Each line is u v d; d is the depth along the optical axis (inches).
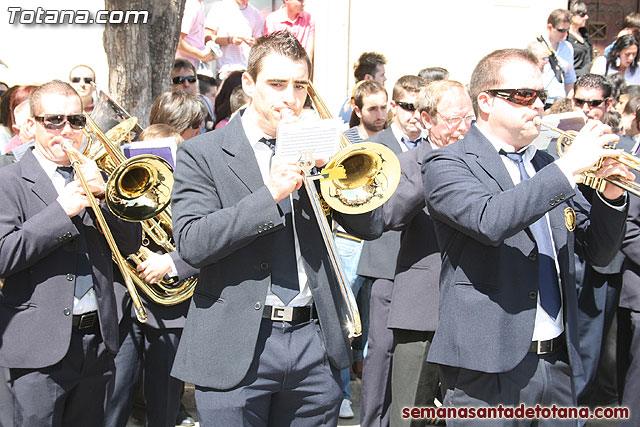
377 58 294.0
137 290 174.1
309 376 124.0
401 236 177.0
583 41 365.1
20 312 143.6
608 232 134.3
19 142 204.4
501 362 123.6
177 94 206.4
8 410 149.9
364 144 119.7
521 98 127.3
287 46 121.6
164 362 176.9
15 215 143.8
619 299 193.8
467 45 375.9
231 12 346.0
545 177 117.7
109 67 244.7
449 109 171.3
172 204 124.0
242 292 120.7
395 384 175.6
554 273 130.1
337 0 362.3
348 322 128.6
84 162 144.7
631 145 223.1
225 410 119.6
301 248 123.3
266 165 126.5
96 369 150.3
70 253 145.8
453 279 129.6
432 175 129.8
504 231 117.5
